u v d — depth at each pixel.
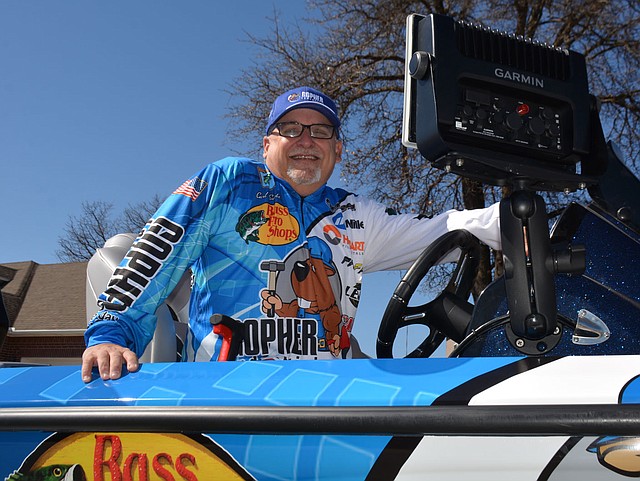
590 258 1.61
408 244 2.33
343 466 1.28
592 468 1.17
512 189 1.54
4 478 1.46
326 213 2.26
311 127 2.24
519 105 1.45
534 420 1.18
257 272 2.09
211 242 2.09
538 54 1.47
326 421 1.27
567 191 1.61
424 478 1.24
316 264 2.16
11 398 1.48
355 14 13.81
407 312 1.99
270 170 2.26
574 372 1.24
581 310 1.58
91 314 2.24
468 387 1.26
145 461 1.38
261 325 2.04
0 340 2.04
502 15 13.19
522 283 1.44
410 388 1.28
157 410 1.36
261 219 2.13
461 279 2.07
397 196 12.68
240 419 1.31
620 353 1.54
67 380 1.52
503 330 1.65
